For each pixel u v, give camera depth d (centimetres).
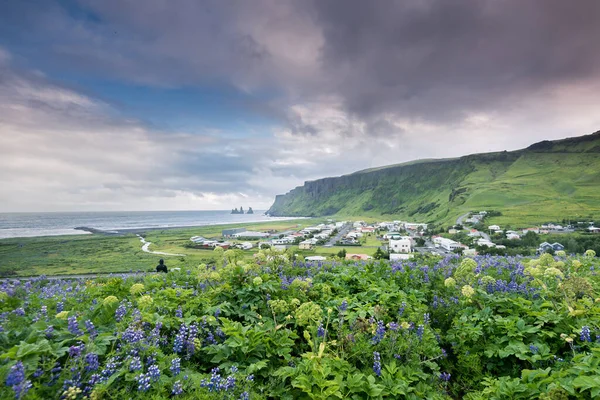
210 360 745
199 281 1239
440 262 1745
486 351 866
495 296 1100
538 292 1096
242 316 972
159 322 771
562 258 1831
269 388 677
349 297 1146
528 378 686
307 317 848
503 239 18512
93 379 560
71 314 852
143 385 558
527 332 862
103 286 1176
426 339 875
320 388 636
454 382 877
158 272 1709
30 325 732
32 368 541
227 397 598
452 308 1102
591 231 19288
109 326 782
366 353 800
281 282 1190
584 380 592
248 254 1602
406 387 686
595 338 816
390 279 1377
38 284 1569
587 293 987
